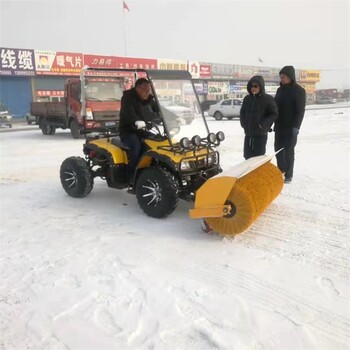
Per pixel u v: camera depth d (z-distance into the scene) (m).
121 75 11.20
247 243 4.29
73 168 6.19
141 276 3.60
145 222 5.05
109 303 3.16
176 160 4.80
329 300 3.13
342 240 4.30
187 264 3.82
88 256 4.06
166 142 5.06
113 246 4.30
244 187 4.24
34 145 13.51
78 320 2.95
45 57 29.94
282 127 6.49
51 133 17.16
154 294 3.28
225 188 4.15
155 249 4.19
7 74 28.42
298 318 2.90
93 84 13.70
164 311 3.03
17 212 5.68
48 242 4.48
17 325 2.93
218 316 2.94
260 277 3.53
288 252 4.03
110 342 2.69
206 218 4.43
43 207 5.90
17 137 16.73
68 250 4.23
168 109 5.12
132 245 4.31
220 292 3.29
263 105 6.04
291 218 5.02
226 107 23.88
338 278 3.48
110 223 5.07
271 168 5.32
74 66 31.42
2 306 3.18
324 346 2.59
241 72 45.97
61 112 15.51
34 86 30.56
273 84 49.62
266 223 4.87
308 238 4.38
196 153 5.01
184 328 2.81
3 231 4.89
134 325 2.87
